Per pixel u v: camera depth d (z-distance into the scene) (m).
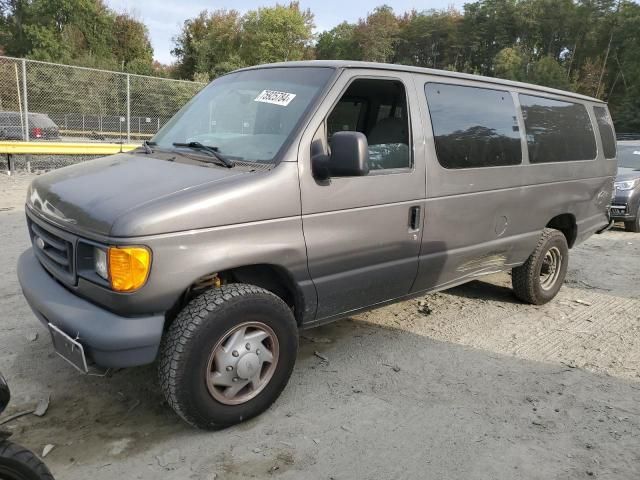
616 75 56.31
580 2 66.94
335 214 3.34
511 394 3.72
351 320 4.93
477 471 2.91
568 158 5.35
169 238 2.71
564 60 68.50
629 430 3.34
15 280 5.51
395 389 3.73
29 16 56.91
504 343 4.58
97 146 13.95
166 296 2.76
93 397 3.47
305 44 60.56
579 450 3.12
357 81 3.60
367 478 2.82
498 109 4.58
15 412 3.27
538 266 5.26
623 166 10.95
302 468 2.88
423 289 4.16
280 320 3.18
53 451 2.93
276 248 3.09
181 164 3.33
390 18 78.75
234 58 57.31
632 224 10.00
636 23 58.00
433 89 4.05
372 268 3.65
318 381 3.79
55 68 13.97
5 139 13.40
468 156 4.22
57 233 3.01
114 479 2.73
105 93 14.76
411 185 3.76
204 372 2.92
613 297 5.95
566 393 3.76
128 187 3.00
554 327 4.98
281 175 3.10
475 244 4.40
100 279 2.76
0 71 13.45
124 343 2.71
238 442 3.07
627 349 4.55
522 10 72.25
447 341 4.57
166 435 3.11
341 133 3.12
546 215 5.11
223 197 2.88
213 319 2.89
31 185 3.70
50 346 4.10
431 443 3.13
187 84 15.88
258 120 3.51
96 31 58.81
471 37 77.38
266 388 3.23
